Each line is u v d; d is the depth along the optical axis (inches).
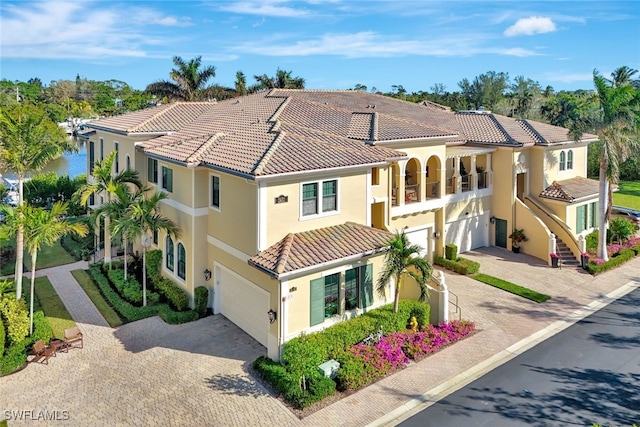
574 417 657.0
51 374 757.9
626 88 1205.7
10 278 1156.5
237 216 876.0
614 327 931.3
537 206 1397.6
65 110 5920.3
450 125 1472.7
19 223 845.2
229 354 821.9
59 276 1192.8
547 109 3420.3
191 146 1018.7
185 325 932.6
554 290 1120.2
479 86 4163.4
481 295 1086.4
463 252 1379.2
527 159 1407.5
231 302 940.6
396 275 857.5
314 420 650.2
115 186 1040.8
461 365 789.2
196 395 703.7
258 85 2588.6
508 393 712.4
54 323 935.0
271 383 729.0
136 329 914.1
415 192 1212.5
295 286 779.4
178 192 1013.8
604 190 1278.3
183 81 2317.9
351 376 717.9
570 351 837.2
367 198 965.2
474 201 1380.4
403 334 856.3
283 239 845.8
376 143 1066.7
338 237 868.0
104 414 659.4
